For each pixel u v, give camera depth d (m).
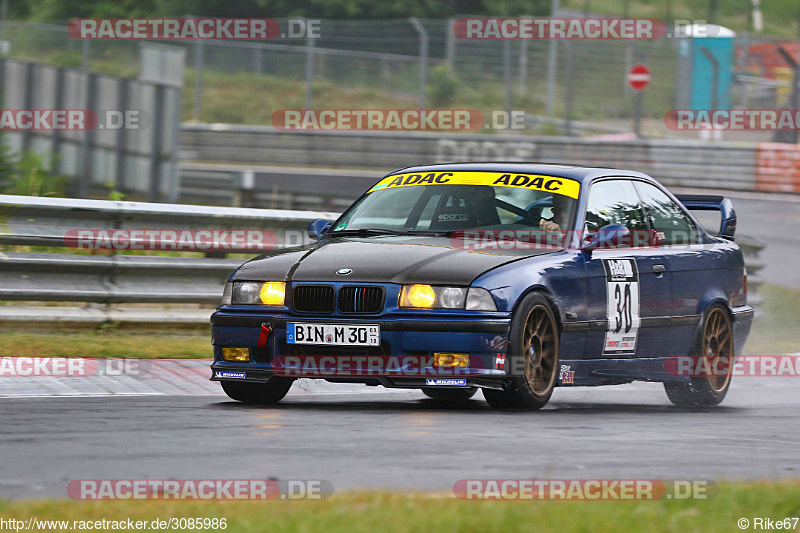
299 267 22.88
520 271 22.31
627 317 24.78
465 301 21.66
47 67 80.62
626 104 125.81
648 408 25.58
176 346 31.50
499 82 124.38
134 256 33.91
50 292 32.22
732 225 30.09
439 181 25.89
